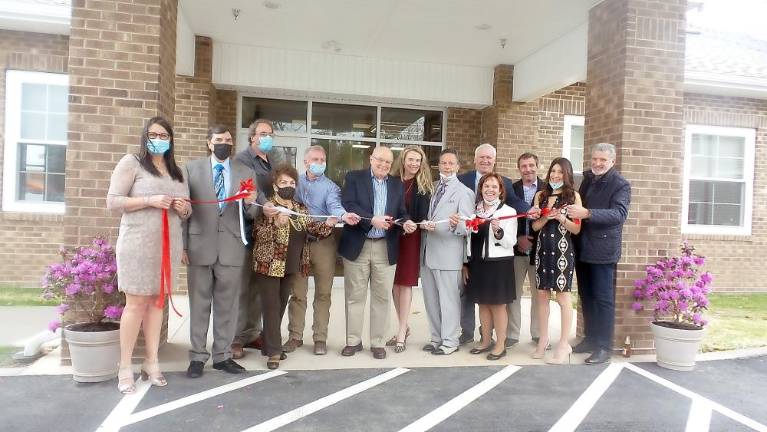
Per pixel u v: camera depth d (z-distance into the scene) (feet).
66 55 24.39
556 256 15.17
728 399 12.93
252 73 25.57
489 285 15.21
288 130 28.09
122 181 11.76
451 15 20.88
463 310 17.17
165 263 11.79
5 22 22.98
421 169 15.94
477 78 28.07
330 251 15.28
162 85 14.84
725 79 28.48
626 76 16.74
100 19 14.21
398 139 29.22
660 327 15.33
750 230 30.68
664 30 16.96
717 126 30.48
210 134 13.07
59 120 24.85
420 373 14.19
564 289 15.17
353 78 26.76
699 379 14.42
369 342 16.97
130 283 11.77
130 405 11.47
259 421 10.89
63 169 25.02
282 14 21.35
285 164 14.03
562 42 22.66
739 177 30.96
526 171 17.12
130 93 14.33
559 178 15.10
